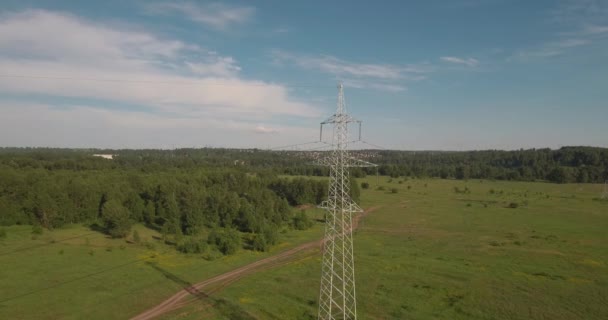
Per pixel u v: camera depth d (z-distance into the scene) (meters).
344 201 49.25
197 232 99.00
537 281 64.00
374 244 92.00
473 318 50.50
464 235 101.31
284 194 157.38
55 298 56.22
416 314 51.56
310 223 113.25
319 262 76.50
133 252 81.44
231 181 151.88
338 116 44.19
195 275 67.94
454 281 64.44
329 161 46.34
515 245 89.69
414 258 78.94
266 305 54.66
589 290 59.91
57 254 77.94
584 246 88.06
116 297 57.41
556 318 50.44
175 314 52.03
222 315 51.66
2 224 98.81
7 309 52.00
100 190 114.12
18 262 72.00
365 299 56.69
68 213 105.00
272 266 74.25
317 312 52.16
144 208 109.19
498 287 61.44
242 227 108.31
